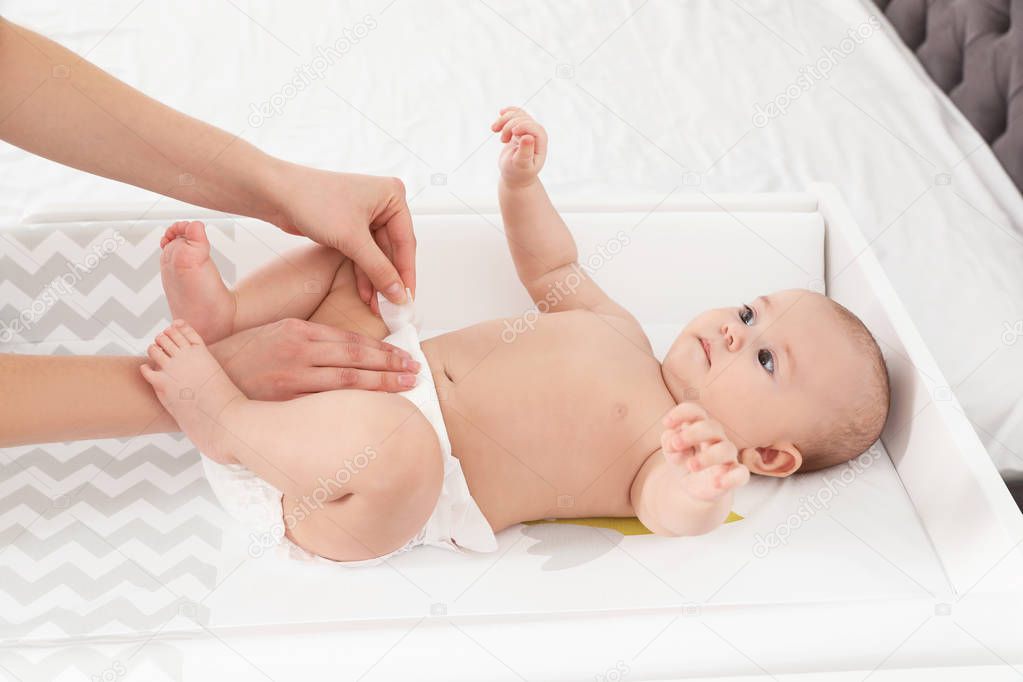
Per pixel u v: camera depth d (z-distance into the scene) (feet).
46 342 5.21
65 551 4.22
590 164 6.87
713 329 4.73
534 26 7.97
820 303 4.71
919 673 3.36
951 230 6.49
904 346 4.70
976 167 6.99
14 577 4.11
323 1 8.04
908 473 4.63
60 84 3.93
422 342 4.71
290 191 4.32
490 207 5.57
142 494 4.47
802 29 8.00
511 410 4.47
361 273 4.59
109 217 5.31
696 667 3.51
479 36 7.87
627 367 4.65
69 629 3.93
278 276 4.57
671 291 5.48
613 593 4.13
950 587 4.19
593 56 7.75
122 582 4.10
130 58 7.45
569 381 4.55
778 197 5.74
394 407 3.95
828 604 3.64
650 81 7.55
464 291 5.41
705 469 3.58
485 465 4.40
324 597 4.07
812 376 4.52
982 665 3.51
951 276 6.24
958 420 4.32
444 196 5.60
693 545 4.36
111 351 5.16
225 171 4.25
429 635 3.48
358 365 4.13
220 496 4.17
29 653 3.48
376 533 3.95
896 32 8.12
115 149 4.12
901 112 7.34
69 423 3.86
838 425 4.53
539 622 3.53
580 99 7.38
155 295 5.27
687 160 6.95
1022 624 3.62
